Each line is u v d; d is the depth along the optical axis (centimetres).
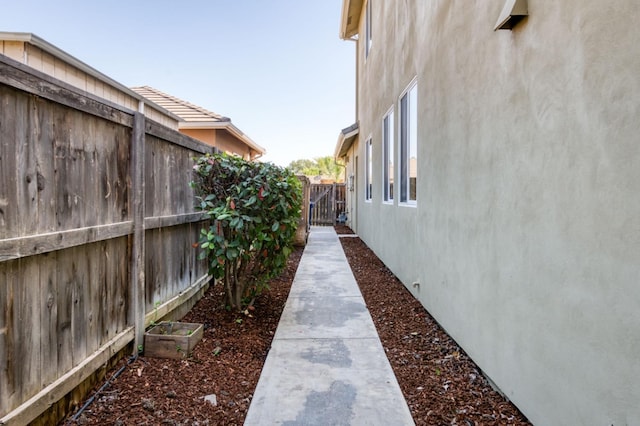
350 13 1091
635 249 143
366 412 232
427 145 420
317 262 734
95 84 590
